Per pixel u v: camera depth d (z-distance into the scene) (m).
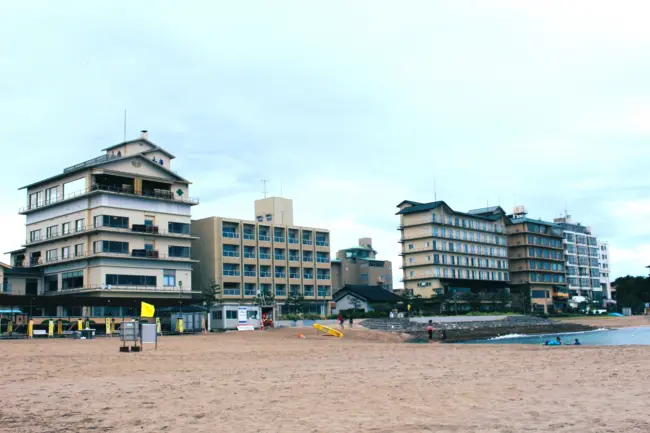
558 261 153.00
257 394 18.62
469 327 97.06
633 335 86.44
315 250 110.38
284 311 102.12
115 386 20.73
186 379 22.77
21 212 95.31
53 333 62.94
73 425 14.08
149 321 78.19
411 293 118.50
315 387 20.19
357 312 104.94
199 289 96.81
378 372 25.06
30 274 88.31
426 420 14.04
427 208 124.56
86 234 83.38
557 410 14.88
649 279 164.62
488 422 13.60
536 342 75.00
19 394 19.00
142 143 93.62
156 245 88.00
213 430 13.32
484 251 136.75
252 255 100.69
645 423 12.98
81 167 85.06
